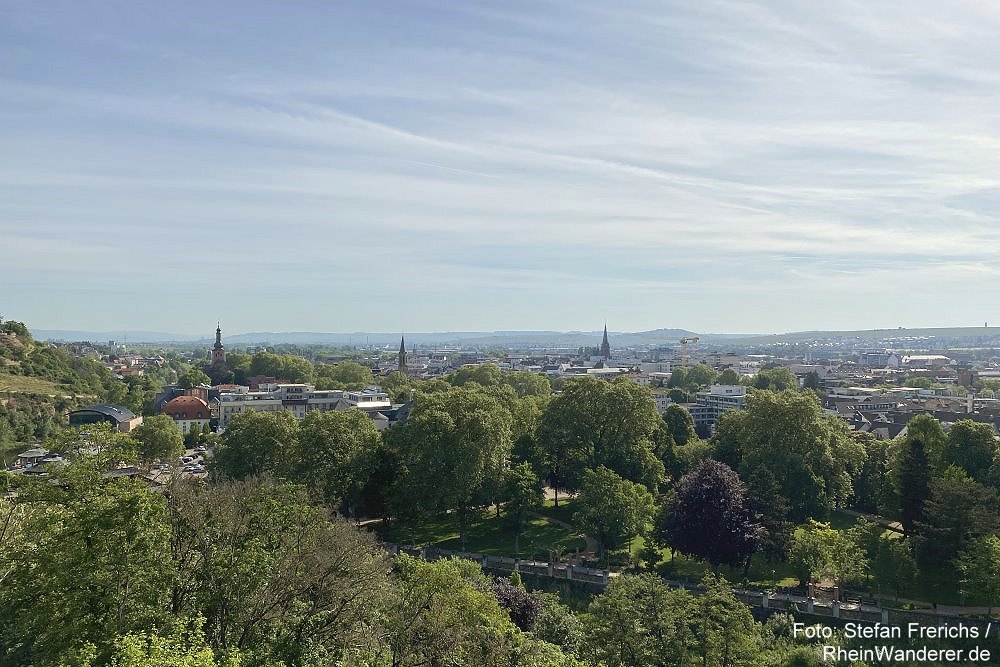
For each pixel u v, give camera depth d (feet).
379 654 204.95
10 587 169.48
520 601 272.72
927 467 392.68
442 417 422.00
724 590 255.50
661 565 382.83
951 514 344.69
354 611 196.44
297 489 240.12
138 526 167.22
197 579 182.39
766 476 407.85
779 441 450.71
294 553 199.31
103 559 161.07
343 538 209.77
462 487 409.90
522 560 384.47
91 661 144.36
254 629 181.06
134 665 124.88
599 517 383.24
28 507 181.68
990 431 446.60
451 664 203.72
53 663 149.48
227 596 178.70
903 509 392.68
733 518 347.15
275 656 174.91
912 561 340.80
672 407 652.07
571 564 378.53
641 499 394.73
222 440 473.67
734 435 516.73
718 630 244.83
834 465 457.68
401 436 435.94
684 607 254.68
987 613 311.68
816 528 366.22
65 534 163.63
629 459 488.85
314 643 187.32
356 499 434.71
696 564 380.99
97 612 160.35
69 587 159.43
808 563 333.62
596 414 499.10
